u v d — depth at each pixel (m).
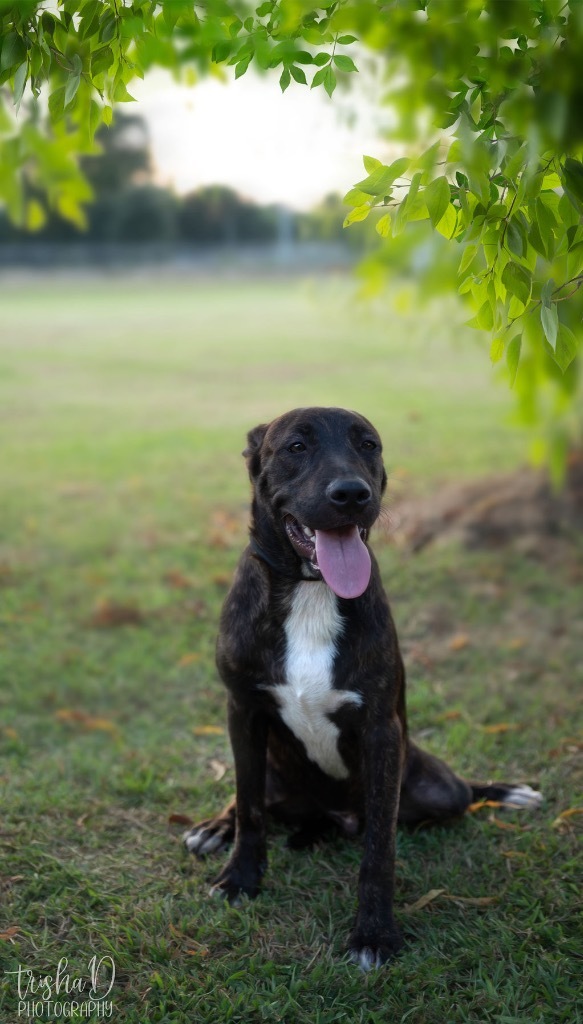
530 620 6.48
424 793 3.97
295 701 3.52
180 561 7.47
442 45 2.85
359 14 2.93
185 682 5.80
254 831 3.72
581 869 3.74
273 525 3.57
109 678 5.84
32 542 7.96
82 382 15.50
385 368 16.42
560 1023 2.98
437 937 3.37
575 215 3.07
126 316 25.89
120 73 3.50
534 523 7.66
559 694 5.49
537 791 4.42
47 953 3.31
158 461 10.36
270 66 3.22
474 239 3.09
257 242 51.91
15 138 5.62
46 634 6.39
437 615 6.54
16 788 4.52
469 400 13.08
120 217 49.72
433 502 8.27
